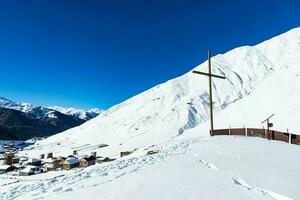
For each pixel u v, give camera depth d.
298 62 167.75
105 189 9.70
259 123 110.88
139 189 9.55
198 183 10.38
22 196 10.34
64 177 14.34
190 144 25.72
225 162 15.23
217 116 145.62
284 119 102.56
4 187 14.45
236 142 26.02
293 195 9.47
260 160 16.34
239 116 131.25
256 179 11.47
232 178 11.28
